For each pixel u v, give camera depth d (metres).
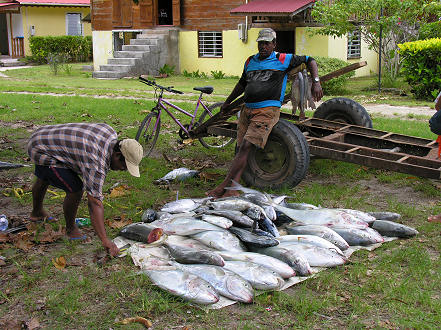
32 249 4.90
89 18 29.52
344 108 8.12
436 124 6.05
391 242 5.01
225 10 21.50
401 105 13.91
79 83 19.58
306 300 3.92
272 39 6.07
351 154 6.22
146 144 8.81
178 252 4.36
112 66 21.83
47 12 31.98
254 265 4.12
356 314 3.78
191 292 3.85
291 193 6.30
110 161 4.41
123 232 4.97
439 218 5.51
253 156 6.59
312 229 4.88
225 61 21.92
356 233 4.88
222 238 4.54
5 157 8.18
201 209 5.22
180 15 22.62
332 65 16.05
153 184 6.94
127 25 23.00
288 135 6.20
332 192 6.48
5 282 4.29
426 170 5.71
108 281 4.26
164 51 22.59
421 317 3.72
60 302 3.96
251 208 4.95
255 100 6.18
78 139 4.41
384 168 6.02
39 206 5.43
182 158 8.28
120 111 12.38
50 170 4.64
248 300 3.83
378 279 4.25
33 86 18.20
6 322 3.70
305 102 6.77
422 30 17.36
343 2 16.73
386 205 6.07
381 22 16.27
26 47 31.72
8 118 11.34
